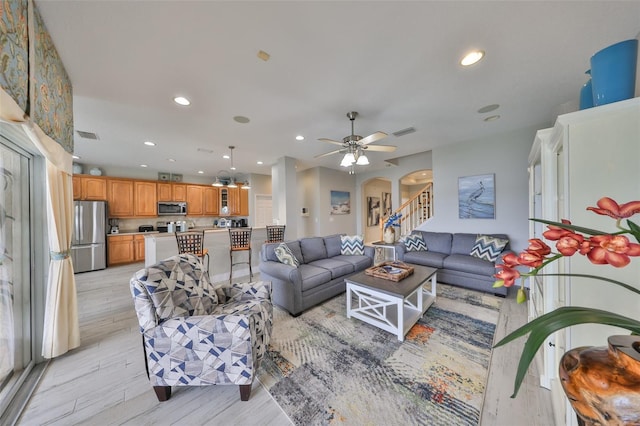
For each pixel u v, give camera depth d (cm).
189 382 153
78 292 374
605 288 105
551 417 141
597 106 108
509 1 139
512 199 381
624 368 59
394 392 161
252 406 153
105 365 194
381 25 156
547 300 157
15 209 183
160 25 153
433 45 175
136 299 154
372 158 535
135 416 146
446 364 188
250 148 439
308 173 658
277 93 240
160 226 649
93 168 564
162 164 573
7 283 176
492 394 159
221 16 147
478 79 220
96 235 518
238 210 752
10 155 178
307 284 287
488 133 381
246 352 152
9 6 119
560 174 136
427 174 779
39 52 150
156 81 216
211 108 271
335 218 671
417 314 258
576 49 180
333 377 176
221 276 438
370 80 220
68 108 208
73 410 150
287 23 154
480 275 346
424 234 459
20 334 185
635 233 51
